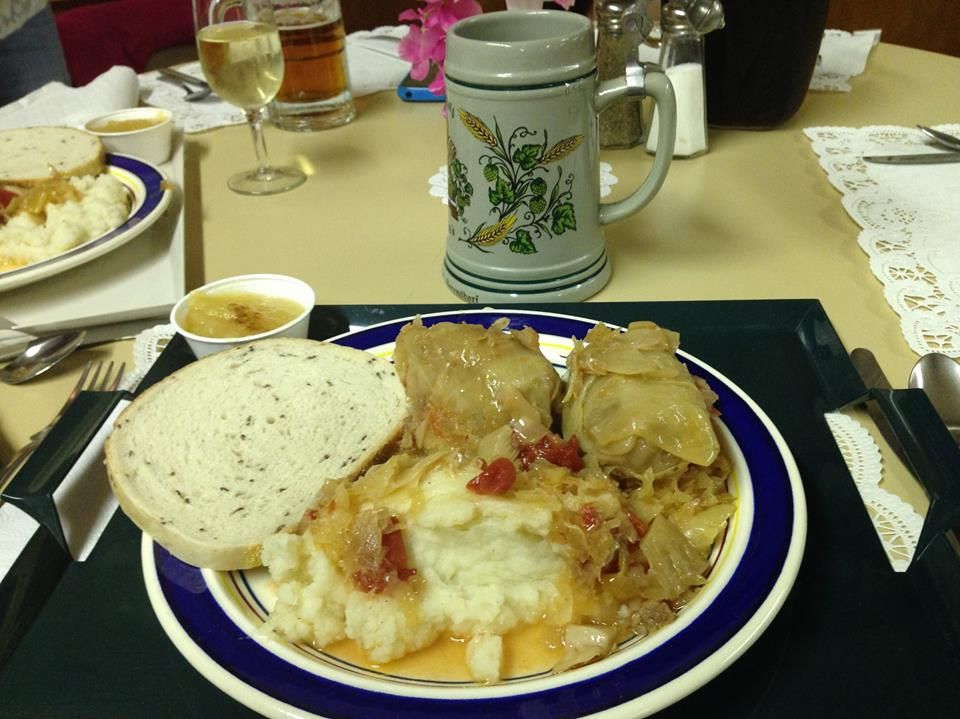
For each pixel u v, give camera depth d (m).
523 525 0.34
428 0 0.69
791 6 0.66
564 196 0.48
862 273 0.54
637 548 0.35
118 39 1.23
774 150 0.71
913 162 0.65
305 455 0.41
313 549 0.34
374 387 0.45
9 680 0.32
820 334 0.47
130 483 0.38
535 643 0.34
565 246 0.50
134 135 0.71
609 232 0.60
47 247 0.57
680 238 0.59
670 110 0.48
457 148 0.48
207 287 0.50
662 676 0.30
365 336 0.47
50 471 0.38
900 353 0.47
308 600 0.33
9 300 0.54
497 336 0.41
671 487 0.37
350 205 0.66
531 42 0.44
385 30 1.03
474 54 0.45
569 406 0.40
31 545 0.37
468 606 0.34
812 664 0.31
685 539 0.35
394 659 0.33
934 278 0.52
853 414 0.42
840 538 0.36
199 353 0.47
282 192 0.69
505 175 0.47
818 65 0.86
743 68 0.70
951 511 0.34
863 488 0.38
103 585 0.35
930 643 0.32
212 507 0.37
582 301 0.52
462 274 0.52
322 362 0.46
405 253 0.59
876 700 0.30
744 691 0.31
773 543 0.34
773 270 0.55
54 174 0.64
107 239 0.57
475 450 0.38
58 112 0.81
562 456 0.38
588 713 0.29
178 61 1.25
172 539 0.35
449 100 0.47
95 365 0.48
